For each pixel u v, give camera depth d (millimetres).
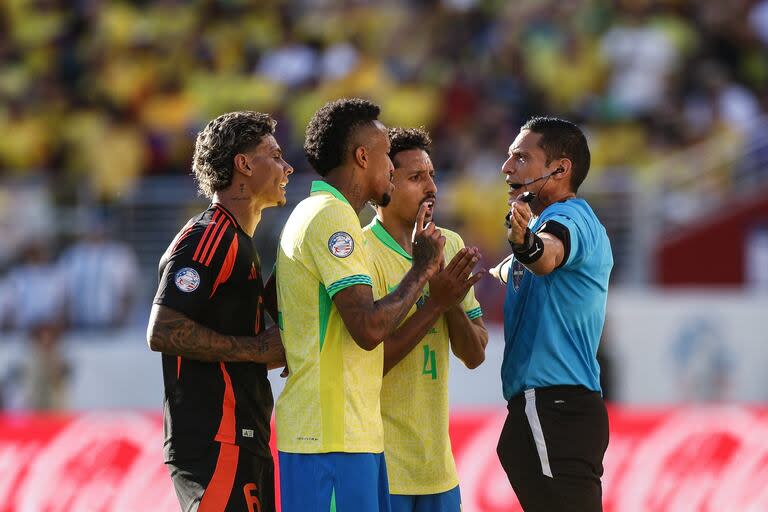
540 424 13891
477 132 43750
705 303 37562
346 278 13383
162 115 46125
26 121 46812
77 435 24969
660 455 24266
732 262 39562
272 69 47312
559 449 13797
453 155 42469
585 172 14547
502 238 39000
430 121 44500
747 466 24234
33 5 51000
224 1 49656
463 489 23828
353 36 48312
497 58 46469
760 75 47625
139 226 39656
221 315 14117
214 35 48938
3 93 47781
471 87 45406
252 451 14156
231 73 47406
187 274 13828
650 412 24469
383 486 14086
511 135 43844
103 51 48750
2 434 25109
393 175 15664
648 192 39750
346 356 13727
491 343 35844
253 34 48844
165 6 49875
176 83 47188
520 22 47438
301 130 44562
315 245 13641
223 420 13961
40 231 39469
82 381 36875
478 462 23891
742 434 24344
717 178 42094
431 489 15555
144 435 24734
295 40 48281
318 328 13734
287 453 13891
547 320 13914
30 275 38531
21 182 41531
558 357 13867
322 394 13641
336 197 14000
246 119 14430
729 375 37469
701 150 44062
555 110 45375
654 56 46406
